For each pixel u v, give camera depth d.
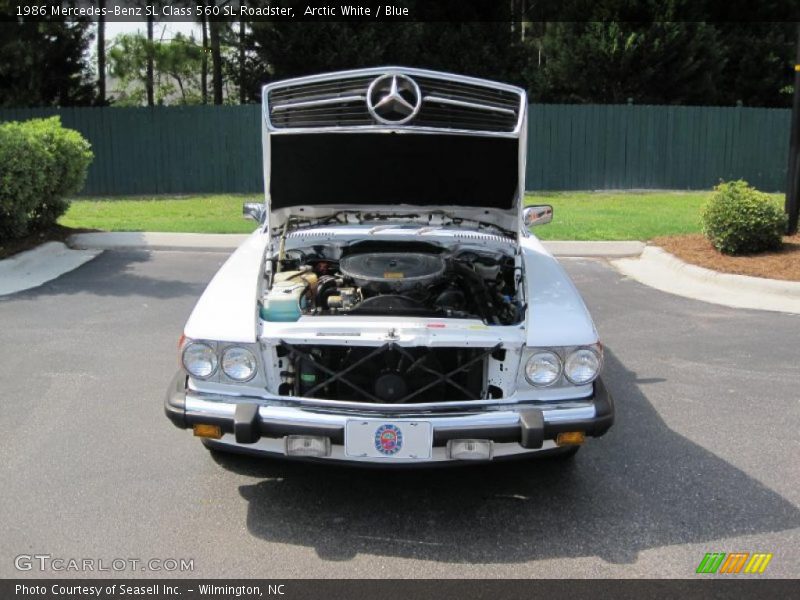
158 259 9.40
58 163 9.99
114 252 9.78
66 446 4.23
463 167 4.42
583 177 18.75
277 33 18.56
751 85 22.11
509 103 4.10
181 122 17.95
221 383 3.53
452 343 3.48
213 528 3.47
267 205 4.54
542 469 4.09
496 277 4.37
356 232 4.70
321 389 3.76
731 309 7.50
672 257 9.59
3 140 8.85
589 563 3.25
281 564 3.22
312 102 4.06
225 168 18.19
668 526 3.54
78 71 20.09
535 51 23.58
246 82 20.94
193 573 3.14
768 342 6.40
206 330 3.54
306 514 3.62
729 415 4.84
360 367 3.75
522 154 4.12
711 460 4.21
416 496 3.81
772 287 8.06
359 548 3.35
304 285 3.94
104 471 3.96
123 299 7.43
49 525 3.45
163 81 29.72
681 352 6.12
